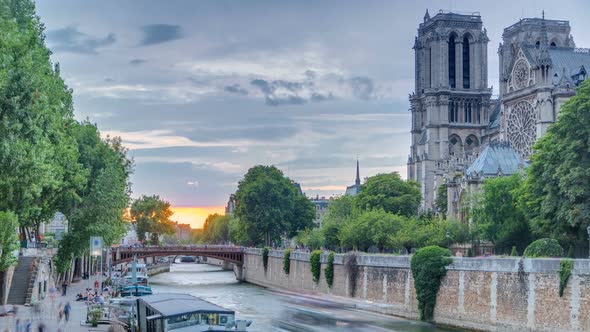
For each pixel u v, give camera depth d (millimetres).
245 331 50031
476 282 83625
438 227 136125
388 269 104375
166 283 183500
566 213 90500
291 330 84562
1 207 74188
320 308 107750
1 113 63906
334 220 176500
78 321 74062
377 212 152250
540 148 100188
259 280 180750
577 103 91750
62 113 95750
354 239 144250
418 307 94125
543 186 97500
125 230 174875
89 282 129250
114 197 118438
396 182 192250
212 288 164375
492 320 80250
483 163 163375
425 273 91938
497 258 80000
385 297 104438
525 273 75312
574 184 89125
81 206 115062
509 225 118812
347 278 118375
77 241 113062
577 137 91438
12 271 87438
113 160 129375
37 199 91438
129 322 75750
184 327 51562
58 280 113812
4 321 69625
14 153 64688
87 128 124688
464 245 132125
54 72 94812
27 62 66500
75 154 99250
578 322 68000
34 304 86375
